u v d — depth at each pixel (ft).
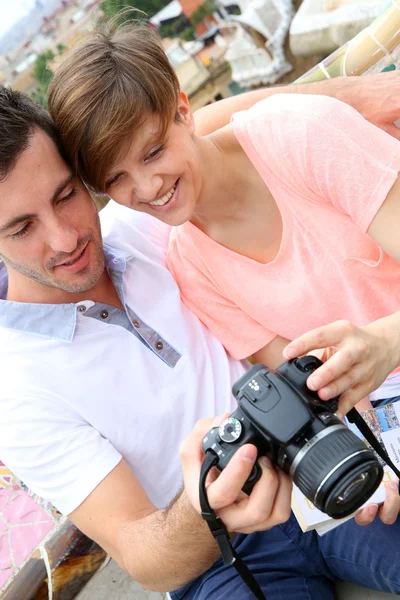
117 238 6.01
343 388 3.84
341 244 4.95
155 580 4.79
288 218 5.00
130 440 5.55
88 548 6.97
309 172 4.66
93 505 5.17
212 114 6.49
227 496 3.57
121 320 5.75
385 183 4.42
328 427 3.53
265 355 6.01
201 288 5.90
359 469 3.35
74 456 5.27
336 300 5.30
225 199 5.11
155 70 4.31
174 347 5.77
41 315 5.52
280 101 4.91
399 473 4.34
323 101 4.70
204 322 6.06
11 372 5.46
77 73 4.34
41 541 6.91
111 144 4.36
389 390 5.63
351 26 12.03
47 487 5.33
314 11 12.57
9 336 5.54
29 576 6.75
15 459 5.39
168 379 5.70
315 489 3.40
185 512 4.16
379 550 5.06
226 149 5.07
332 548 5.34
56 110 4.58
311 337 3.93
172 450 5.69
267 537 5.54
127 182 4.67
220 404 5.88
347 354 3.80
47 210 4.83
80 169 4.80
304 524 4.66
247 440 3.62
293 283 5.32
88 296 5.75
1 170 4.55
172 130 4.55
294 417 3.52
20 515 7.06
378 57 7.22
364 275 5.05
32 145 4.64
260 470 3.62
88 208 5.13
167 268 6.13
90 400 5.48
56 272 5.19
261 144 4.84
